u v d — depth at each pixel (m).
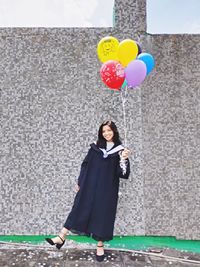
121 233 3.91
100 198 3.34
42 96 4.06
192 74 4.09
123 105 3.86
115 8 4.17
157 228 3.91
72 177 3.97
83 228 3.36
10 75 4.08
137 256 3.46
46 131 4.02
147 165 3.98
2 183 3.97
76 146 4.00
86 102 4.05
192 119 4.02
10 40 4.12
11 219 3.94
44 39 4.12
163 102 4.05
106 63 3.22
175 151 3.99
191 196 3.93
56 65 4.09
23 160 4.00
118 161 3.43
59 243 3.36
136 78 3.22
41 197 3.96
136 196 3.94
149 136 4.01
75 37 4.13
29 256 3.38
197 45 4.13
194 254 3.56
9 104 4.05
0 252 3.49
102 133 3.48
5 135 4.02
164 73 4.09
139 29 4.14
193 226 3.90
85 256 3.42
